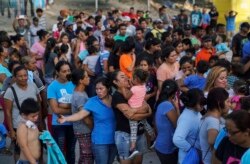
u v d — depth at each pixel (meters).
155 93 8.09
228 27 20.98
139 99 6.25
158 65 8.80
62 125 6.96
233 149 4.48
